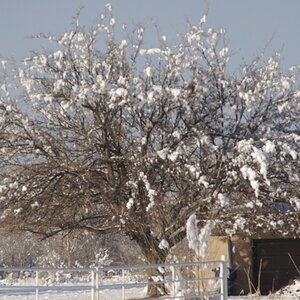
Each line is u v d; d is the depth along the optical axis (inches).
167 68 1285.7
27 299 1230.9
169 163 1196.5
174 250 936.3
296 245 1407.5
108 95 1210.0
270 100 1295.5
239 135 1254.9
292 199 1210.0
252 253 1381.6
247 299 940.6
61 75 1261.1
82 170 1226.6
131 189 1209.4
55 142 1246.3
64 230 1279.5
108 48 1285.7
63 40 1284.4
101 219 1288.1
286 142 1240.2
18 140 1242.6
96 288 732.7
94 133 1242.6
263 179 1159.0
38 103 1255.5
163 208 1162.6
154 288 1117.7
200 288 764.0
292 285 1150.3
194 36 1296.8
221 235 1315.2
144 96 1207.6
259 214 1222.3
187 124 1250.6
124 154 1233.4
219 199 1127.6
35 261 2117.4
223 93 1282.0
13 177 1234.6
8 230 1238.3
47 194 1237.1
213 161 1219.2
